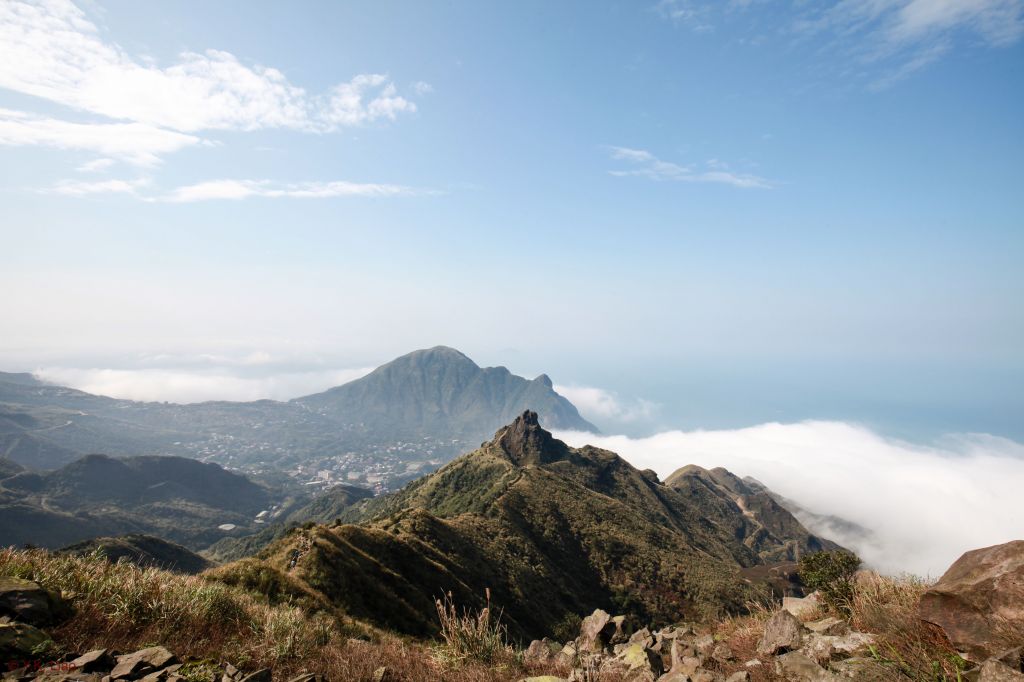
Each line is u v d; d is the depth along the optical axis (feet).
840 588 28.99
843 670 18.79
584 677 27.66
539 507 364.58
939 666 17.46
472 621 33.58
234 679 22.40
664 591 294.05
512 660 31.09
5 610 23.57
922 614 19.92
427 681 27.12
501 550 268.21
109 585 30.25
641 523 388.57
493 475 475.72
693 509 619.67
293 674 26.66
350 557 135.03
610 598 281.13
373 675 27.20
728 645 27.71
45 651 22.07
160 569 38.19
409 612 119.03
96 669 21.66
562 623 214.28
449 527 263.29
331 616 63.82
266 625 32.60
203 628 30.89
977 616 17.95
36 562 29.94
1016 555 18.39
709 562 343.87
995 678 14.51
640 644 31.71
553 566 286.87
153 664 22.86
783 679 20.22
